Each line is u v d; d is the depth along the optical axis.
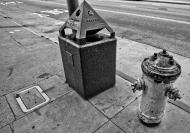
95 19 1.94
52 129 1.88
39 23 7.61
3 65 3.46
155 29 6.32
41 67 3.36
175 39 5.08
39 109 2.19
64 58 2.35
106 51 2.15
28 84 2.77
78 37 1.83
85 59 1.97
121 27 6.85
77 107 2.21
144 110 1.78
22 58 3.79
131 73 3.05
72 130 1.86
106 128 1.86
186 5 12.74
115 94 2.45
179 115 2.00
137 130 1.82
